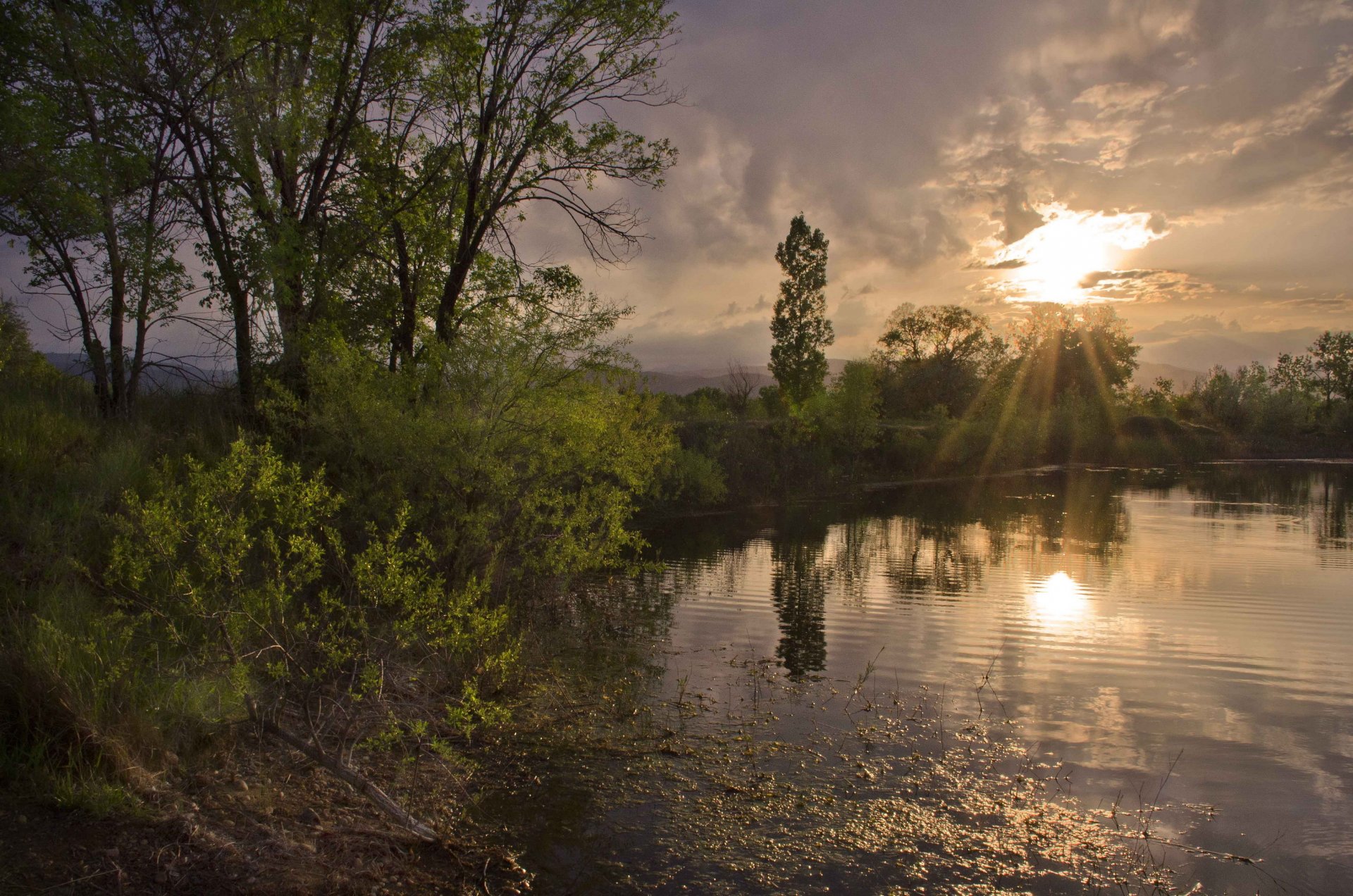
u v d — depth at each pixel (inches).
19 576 238.5
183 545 253.6
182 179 422.3
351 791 199.0
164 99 409.1
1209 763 246.7
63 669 185.6
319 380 378.9
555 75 527.8
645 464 405.1
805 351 1643.7
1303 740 265.1
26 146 344.2
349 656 210.8
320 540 316.2
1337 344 3149.6
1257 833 205.0
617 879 176.7
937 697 303.4
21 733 174.7
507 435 342.0
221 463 199.5
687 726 268.2
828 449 1268.5
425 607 229.5
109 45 399.2
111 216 400.2
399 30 472.1
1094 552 650.8
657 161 559.5
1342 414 2511.1
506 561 352.5
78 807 161.0
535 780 222.2
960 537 736.3
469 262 515.8
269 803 185.2
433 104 502.6
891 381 2322.8
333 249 457.4
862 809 213.6
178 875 151.5
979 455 1558.8
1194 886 181.2
